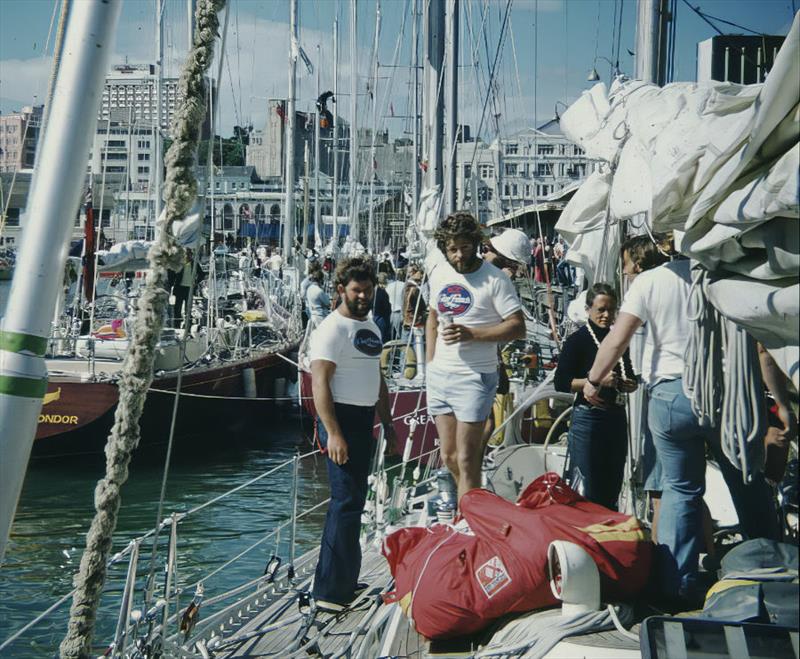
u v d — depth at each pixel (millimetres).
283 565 5801
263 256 38375
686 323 3844
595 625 3658
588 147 5039
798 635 2996
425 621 4027
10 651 6922
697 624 3053
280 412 18312
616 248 5875
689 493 3936
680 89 4020
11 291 2775
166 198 2770
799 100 2441
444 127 13852
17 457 2785
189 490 12594
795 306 2432
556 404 8695
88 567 2822
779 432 3959
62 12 2799
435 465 9742
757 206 2463
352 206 23188
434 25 14055
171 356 14781
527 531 3967
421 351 12578
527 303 16922
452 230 4887
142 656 3859
